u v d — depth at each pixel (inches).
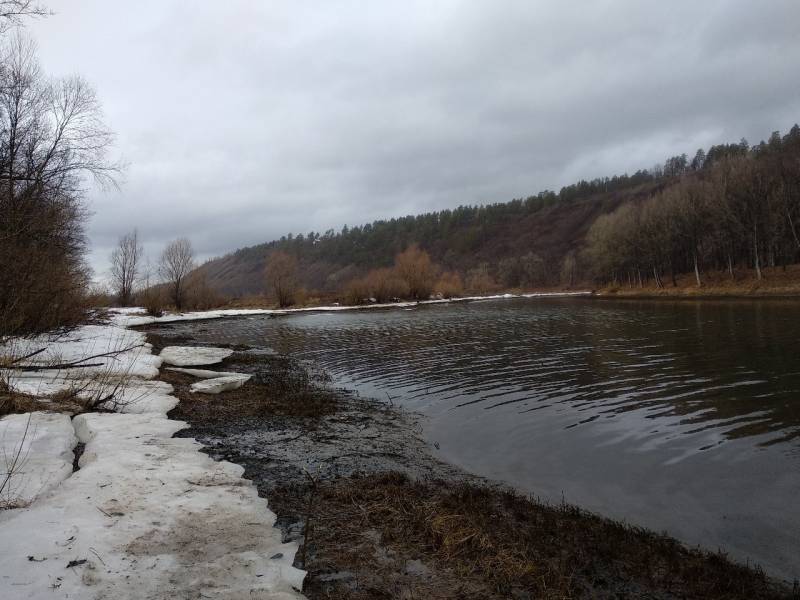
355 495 220.1
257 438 319.6
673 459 285.3
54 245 548.4
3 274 402.3
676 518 215.0
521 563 161.6
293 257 2306.8
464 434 346.3
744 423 344.5
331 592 138.5
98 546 141.2
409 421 385.4
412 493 228.2
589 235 3585.1
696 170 6358.3
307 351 812.6
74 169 732.7
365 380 560.7
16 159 656.4
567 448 310.3
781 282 1866.4
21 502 166.1
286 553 153.7
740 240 2233.0
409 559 161.8
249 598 123.8
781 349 632.4
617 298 2410.2
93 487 183.8
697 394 427.8
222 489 199.9
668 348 686.5
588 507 226.7
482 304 2276.1
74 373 395.5
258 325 1354.6
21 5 359.9
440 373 581.3
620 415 376.8
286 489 223.8
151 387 414.9
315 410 406.9
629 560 172.7
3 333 375.6
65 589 118.3
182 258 2021.4
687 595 152.6
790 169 2062.0
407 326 1217.4
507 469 278.5
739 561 178.9
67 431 253.6
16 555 131.1
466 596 141.0
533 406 414.0
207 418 356.2
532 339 858.8
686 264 2886.3
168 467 217.5
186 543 150.6
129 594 119.6
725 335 788.0
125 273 1977.1
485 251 6407.5
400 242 6786.4
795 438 311.3
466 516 198.5
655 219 2588.6
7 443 219.8
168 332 1147.3
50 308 538.9
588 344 766.5
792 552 185.9
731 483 250.1
